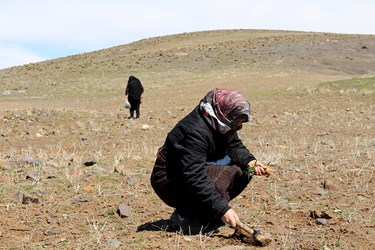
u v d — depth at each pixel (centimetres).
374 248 406
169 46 6425
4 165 776
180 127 432
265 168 457
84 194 599
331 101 2498
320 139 1197
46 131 1505
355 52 5788
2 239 449
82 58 6225
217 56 5475
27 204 560
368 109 2133
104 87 4231
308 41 6162
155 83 4241
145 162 832
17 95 4006
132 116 1905
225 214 421
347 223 465
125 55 5906
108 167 781
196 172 422
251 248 410
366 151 883
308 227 462
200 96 3231
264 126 1588
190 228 462
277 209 523
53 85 4441
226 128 425
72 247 421
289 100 2648
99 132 1511
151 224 482
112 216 515
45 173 729
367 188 601
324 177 666
